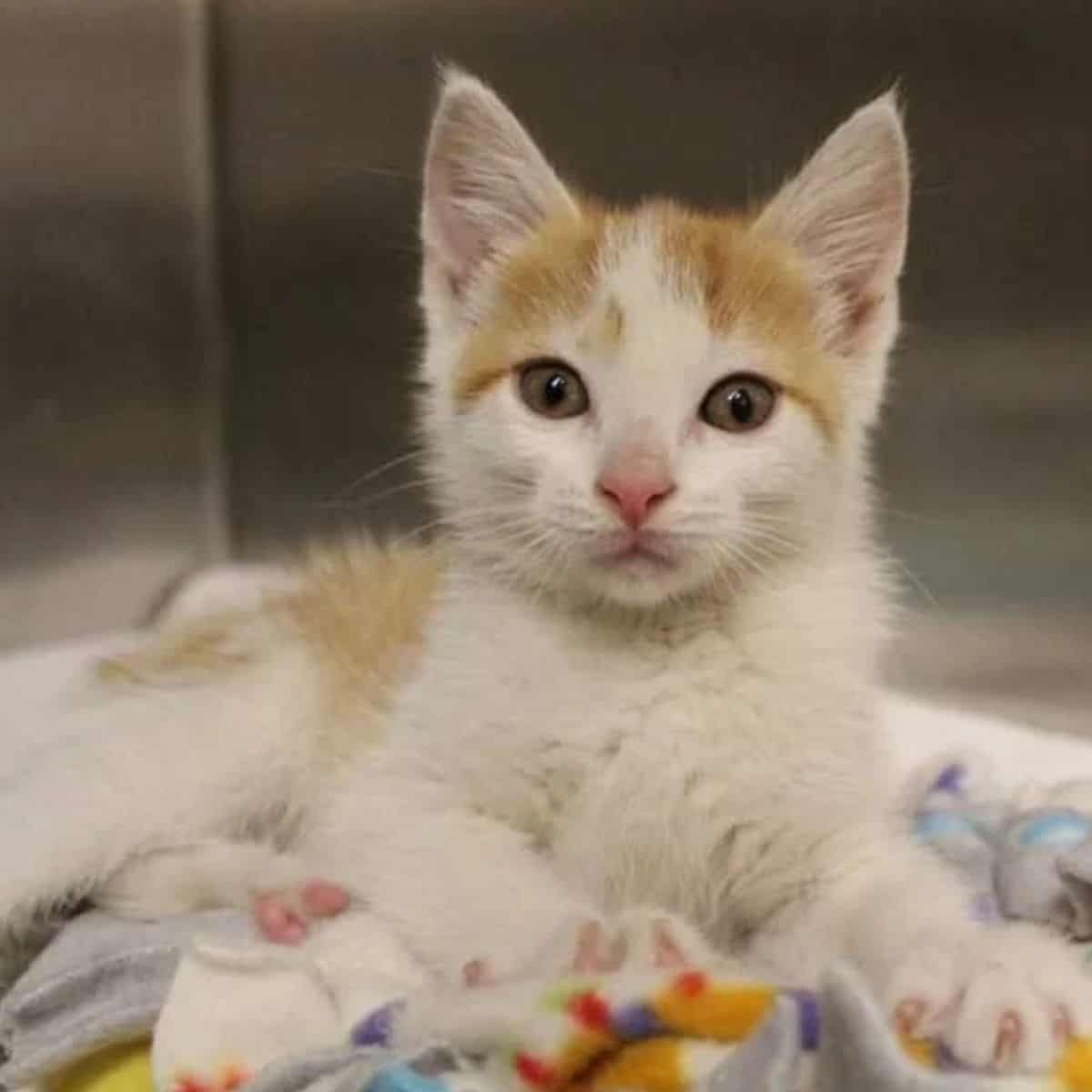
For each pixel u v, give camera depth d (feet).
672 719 1.09
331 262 1.85
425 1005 0.95
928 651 1.73
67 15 1.71
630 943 0.97
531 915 1.03
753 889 1.11
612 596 1.07
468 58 1.80
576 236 1.15
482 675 1.12
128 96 1.77
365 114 1.82
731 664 1.09
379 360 1.85
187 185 1.85
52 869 1.16
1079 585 1.69
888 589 1.19
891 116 1.15
